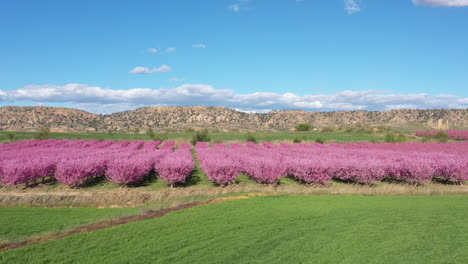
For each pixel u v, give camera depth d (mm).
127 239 8422
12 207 13719
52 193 15633
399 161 22422
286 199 13305
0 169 16609
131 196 15516
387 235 8453
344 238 8250
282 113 178750
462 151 36250
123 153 24469
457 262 6793
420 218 10156
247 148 39312
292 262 6926
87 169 17625
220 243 8117
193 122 158125
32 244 8375
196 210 11484
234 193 16125
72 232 9359
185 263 6992
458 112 152625
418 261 6863
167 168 17734
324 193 15703
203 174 22859
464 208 11781
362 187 17734
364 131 89250
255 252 7508
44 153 24891
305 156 25547
